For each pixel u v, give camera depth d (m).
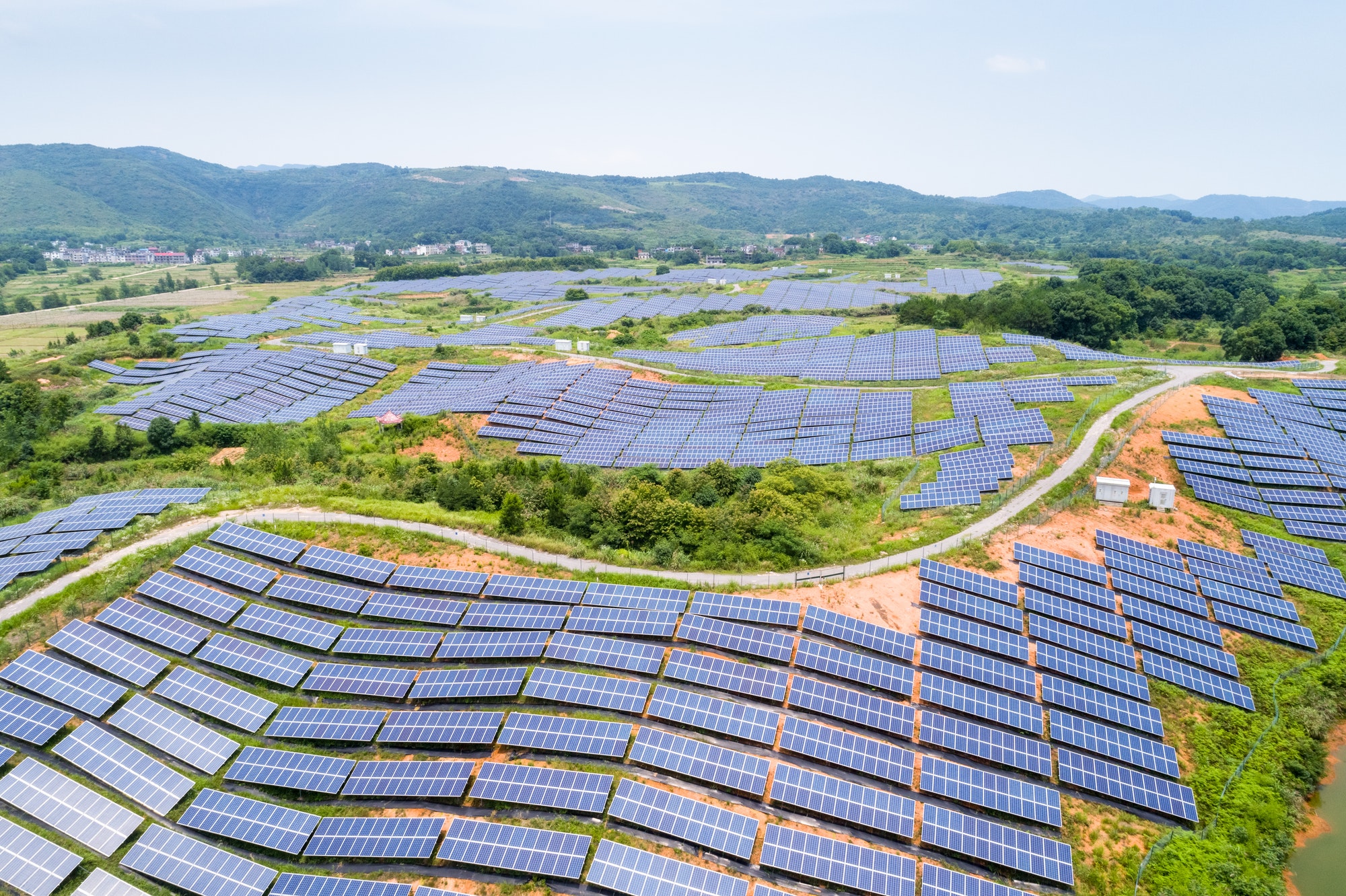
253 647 63.69
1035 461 92.50
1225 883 48.34
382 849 47.97
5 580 69.38
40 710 56.69
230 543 75.00
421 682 59.75
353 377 172.00
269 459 107.62
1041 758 54.12
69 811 50.59
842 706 56.22
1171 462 94.12
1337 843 53.62
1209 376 118.69
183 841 49.12
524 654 61.44
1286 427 102.06
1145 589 72.00
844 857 46.56
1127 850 49.72
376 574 71.81
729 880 45.41
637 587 68.06
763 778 51.28
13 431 128.00
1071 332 180.62
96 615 66.12
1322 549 82.00
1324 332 164.12
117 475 111.06
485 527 80.94
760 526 77.38
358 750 55.94
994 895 45.41
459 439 130.38
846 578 70.75
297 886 46.28
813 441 115.81
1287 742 59.66
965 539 77.19
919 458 101.69
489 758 54.44
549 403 141.00
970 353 152.12
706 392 148.25
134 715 57.16
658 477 105.69
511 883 46.53
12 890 46.06
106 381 176.75
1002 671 60.50
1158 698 61.34
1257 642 68.88
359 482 99.12
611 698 57.12
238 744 56.19
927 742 54.50
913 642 62.34
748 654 61.03
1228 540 81.88
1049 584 70.75
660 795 50.00
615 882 45.41
